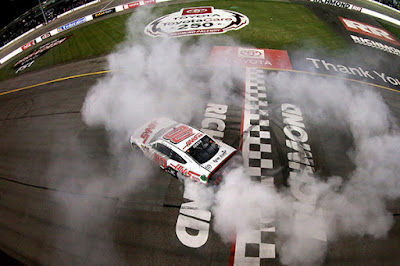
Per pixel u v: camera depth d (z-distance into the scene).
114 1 31.78
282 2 24.44
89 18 26.19
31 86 16.41
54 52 21.06
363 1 25.58
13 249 6.87
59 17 31.56
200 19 21.75
